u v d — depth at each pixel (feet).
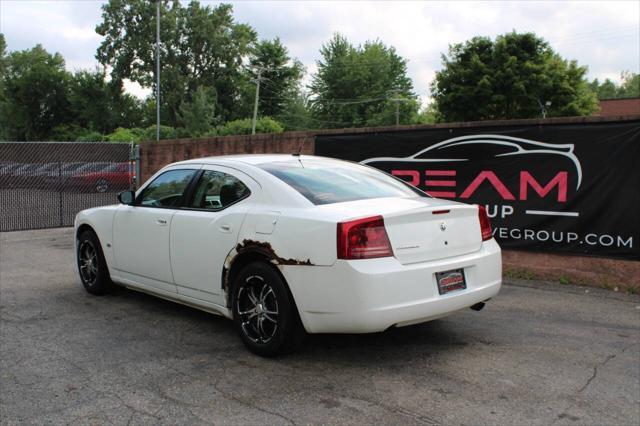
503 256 23.04
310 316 12.26
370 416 10.32
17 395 11.34
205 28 219.00
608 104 159.02
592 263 20.90
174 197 16.49
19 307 18.25
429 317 12.38
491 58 134.31
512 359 13.26
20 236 35.63
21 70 251.39
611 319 16.62
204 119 182.70
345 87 240.32
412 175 25.49
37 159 39.86
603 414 10.41
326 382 11.91
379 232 11.91
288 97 238.68
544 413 10.44
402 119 241.35
